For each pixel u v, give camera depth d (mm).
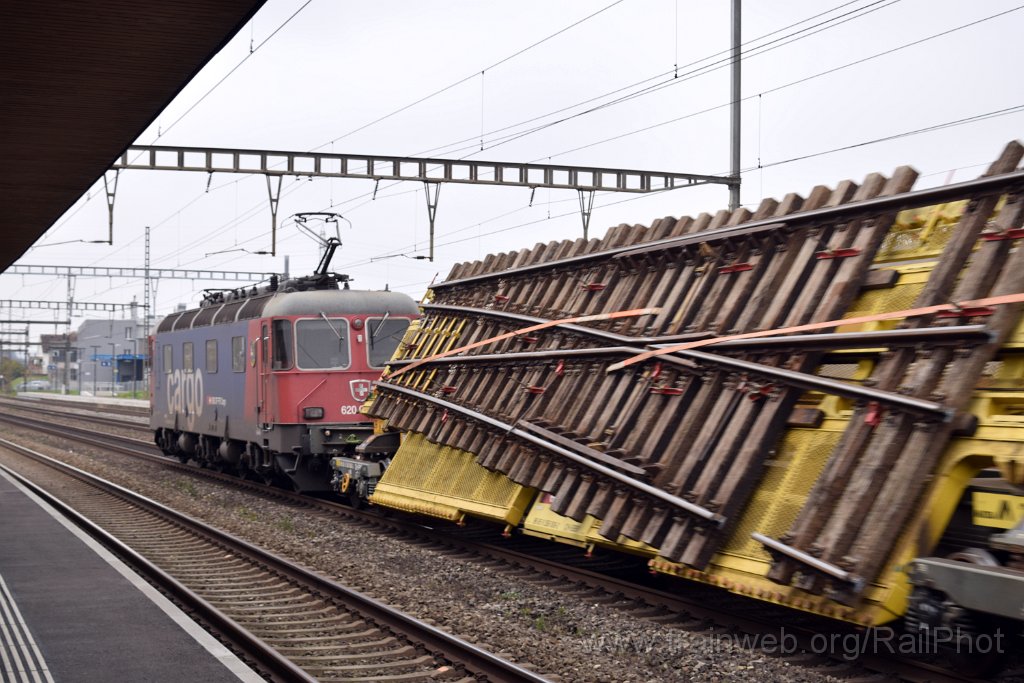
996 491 7727
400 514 16578
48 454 32188
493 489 13211
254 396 20641
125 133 11477
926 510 7754
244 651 8852
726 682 7859
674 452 9570
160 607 10000
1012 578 6688
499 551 13547
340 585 10969
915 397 7801
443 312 15133
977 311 7727
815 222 9438
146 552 14156
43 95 10102
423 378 14945
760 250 9805
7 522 15844
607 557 13539
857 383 8508
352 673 8227
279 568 12461
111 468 27172
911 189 8984
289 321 19703
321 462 19922
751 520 9023
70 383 130750
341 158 24172
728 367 9367
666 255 10883
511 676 7762
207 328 23969
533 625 9820
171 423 27156
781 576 8125
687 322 10211
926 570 7309
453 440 13391
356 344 19922
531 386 11977
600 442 10516
